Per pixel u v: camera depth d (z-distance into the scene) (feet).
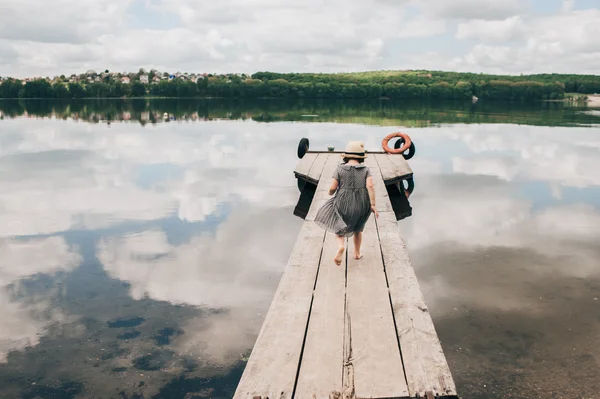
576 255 27.86
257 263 26.96
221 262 27.12
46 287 23.88
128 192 45.37
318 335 14.98
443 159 65.16
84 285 24.07
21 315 20.97
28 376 16.62
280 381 12.84
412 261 27.04
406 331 15.16
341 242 19.81
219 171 56.44
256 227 33.91
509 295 22.50
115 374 16.71
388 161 51.62
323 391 12.48
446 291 22.97
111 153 70.90
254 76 335.47
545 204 40.27
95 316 20.83
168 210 38.68
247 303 21.97
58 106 223.92
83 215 37.19
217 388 15.97
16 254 28.50
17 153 70.90
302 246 22.72
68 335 19.27
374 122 121.90
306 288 18.24
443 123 117.80
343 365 13.51
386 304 16.98
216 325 19.98
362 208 19.74
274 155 68.59
